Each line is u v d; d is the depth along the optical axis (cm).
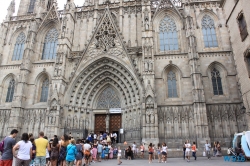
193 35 4231
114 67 4509
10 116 4419
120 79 4516
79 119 4356
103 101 4653
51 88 4306
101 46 4622
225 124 3838
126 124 4259
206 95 4056
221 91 4119
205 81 4150
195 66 3994
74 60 4716
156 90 4175
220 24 4566
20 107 4459
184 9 4612
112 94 4672
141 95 4044
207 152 3023
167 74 4384
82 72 4519
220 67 4259
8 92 4991
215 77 4238
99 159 2842
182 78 4200
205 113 3709
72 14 5069
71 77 4438
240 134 2686
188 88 4116
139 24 4834
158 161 2841
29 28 5125
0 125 4662
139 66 4397
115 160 3039
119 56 4453
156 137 3581
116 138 4266
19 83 4616
